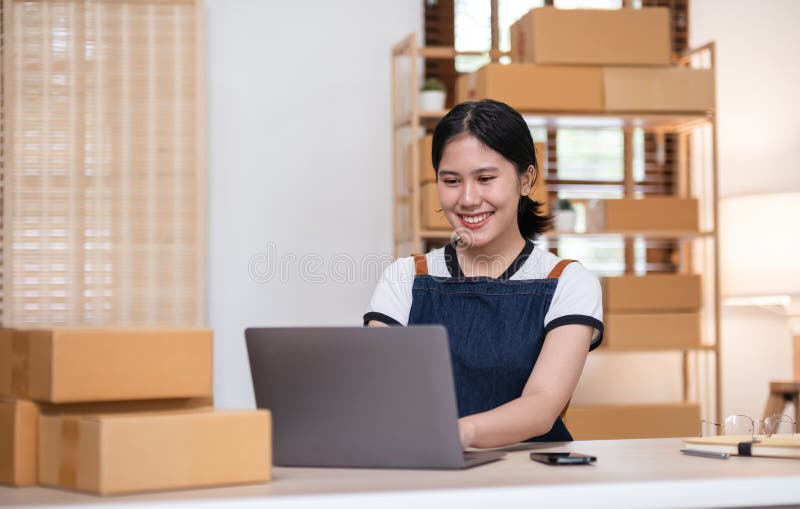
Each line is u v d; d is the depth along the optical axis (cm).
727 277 398
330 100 397
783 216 386
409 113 370
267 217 391
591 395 416
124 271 360
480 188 173
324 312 394
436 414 121
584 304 171
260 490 106
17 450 111
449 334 180
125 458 104
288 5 395
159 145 362
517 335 176
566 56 360
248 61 392
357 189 397
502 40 420
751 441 140
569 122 382
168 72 363
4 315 353
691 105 370
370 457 125
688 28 427
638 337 372
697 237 390
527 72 358
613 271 427
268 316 390
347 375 125
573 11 362
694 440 146
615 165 429
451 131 174
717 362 379
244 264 390
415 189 357
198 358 120
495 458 132
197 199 362
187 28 364
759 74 430
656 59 366
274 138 393
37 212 357
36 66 358
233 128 390
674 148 434
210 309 386
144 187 362
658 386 420
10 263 354
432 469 122
